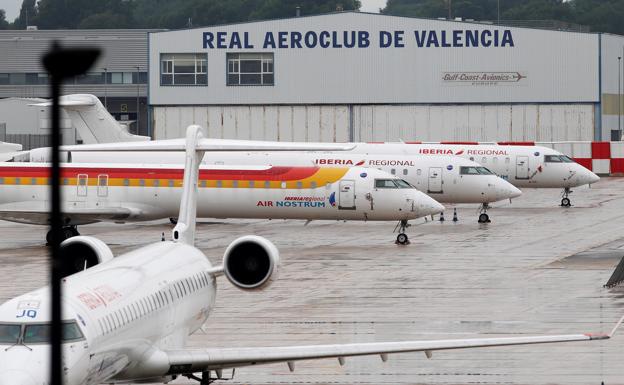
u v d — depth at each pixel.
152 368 47.75
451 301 93.12
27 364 37.78
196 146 69.25
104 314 43.44
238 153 164.25
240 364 47.84
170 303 51.78
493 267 114.69
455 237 144.62
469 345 47.97
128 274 50.72
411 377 64.88
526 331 78.88
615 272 100.25
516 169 187.50
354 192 135.25
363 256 124.88
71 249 57.09
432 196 161.00
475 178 159.25
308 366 68.00
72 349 39.72
